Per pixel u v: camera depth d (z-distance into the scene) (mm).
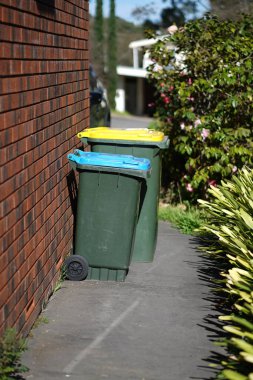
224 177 9062
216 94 9109
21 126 4715
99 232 6273
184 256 7383
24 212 4844
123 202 6207
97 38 40875
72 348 4863
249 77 8789
